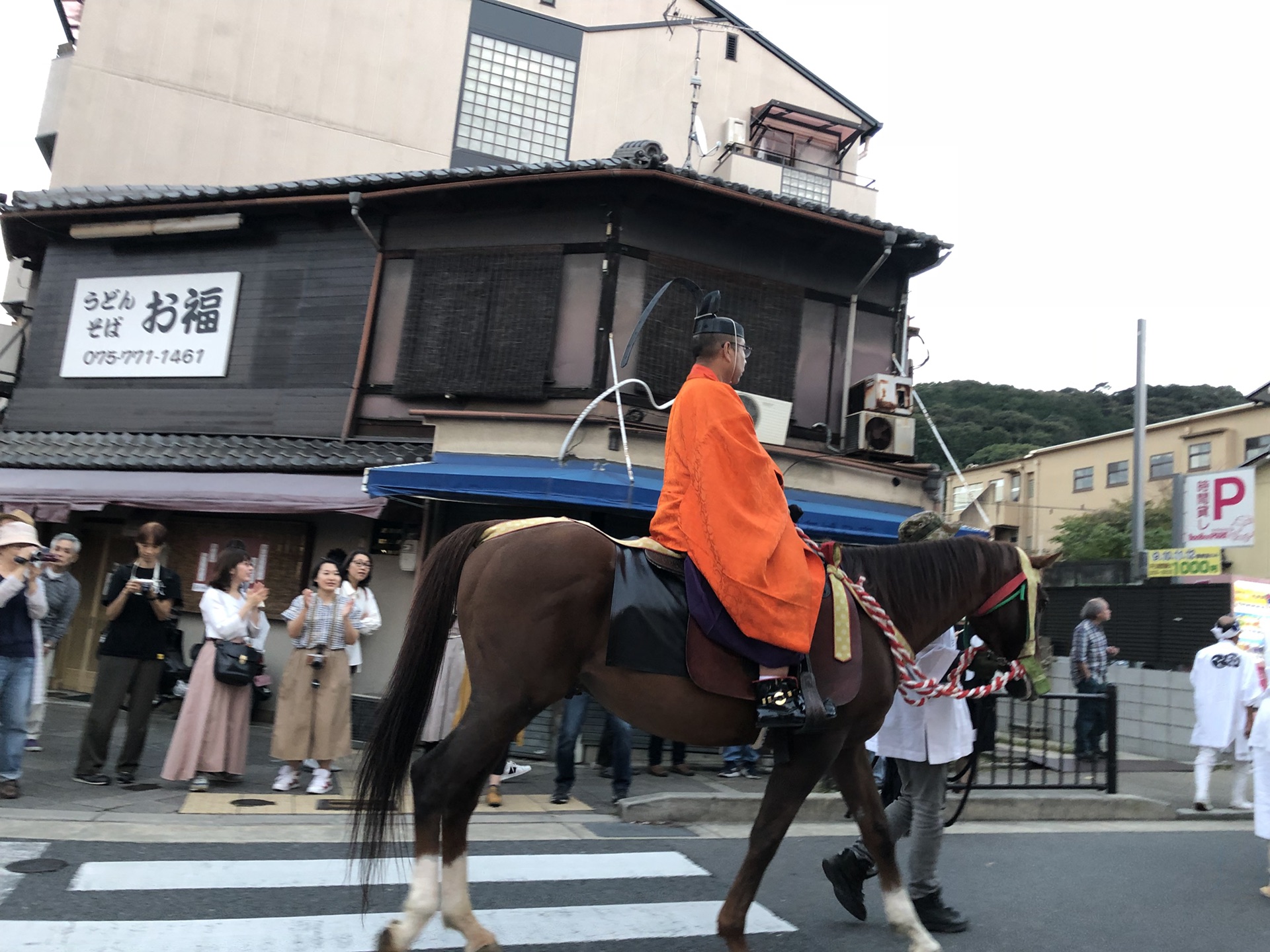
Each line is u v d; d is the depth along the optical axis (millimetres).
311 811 6316
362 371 11453
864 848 4484
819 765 3699
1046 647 4473
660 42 19047
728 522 3502
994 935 4402
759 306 11312
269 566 10867
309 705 6812
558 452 9734
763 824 3723
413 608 3824
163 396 12320
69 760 7617
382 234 11648
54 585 7590
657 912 4465
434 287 11211
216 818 5914
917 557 4273
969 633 5266
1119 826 7406
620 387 9625
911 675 4031
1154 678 12062
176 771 6605
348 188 11305
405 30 17250
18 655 6066
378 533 10672
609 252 10609
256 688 10180
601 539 3711
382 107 16922
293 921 4008
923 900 4469
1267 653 5965
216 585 7020
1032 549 36812
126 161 15281
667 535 3713
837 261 11891
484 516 10250
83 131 15102
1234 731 8195
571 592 3553
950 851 6176
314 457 10477
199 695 6723
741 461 3568
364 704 9664
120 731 9258
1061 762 7879
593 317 10609
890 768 5984
